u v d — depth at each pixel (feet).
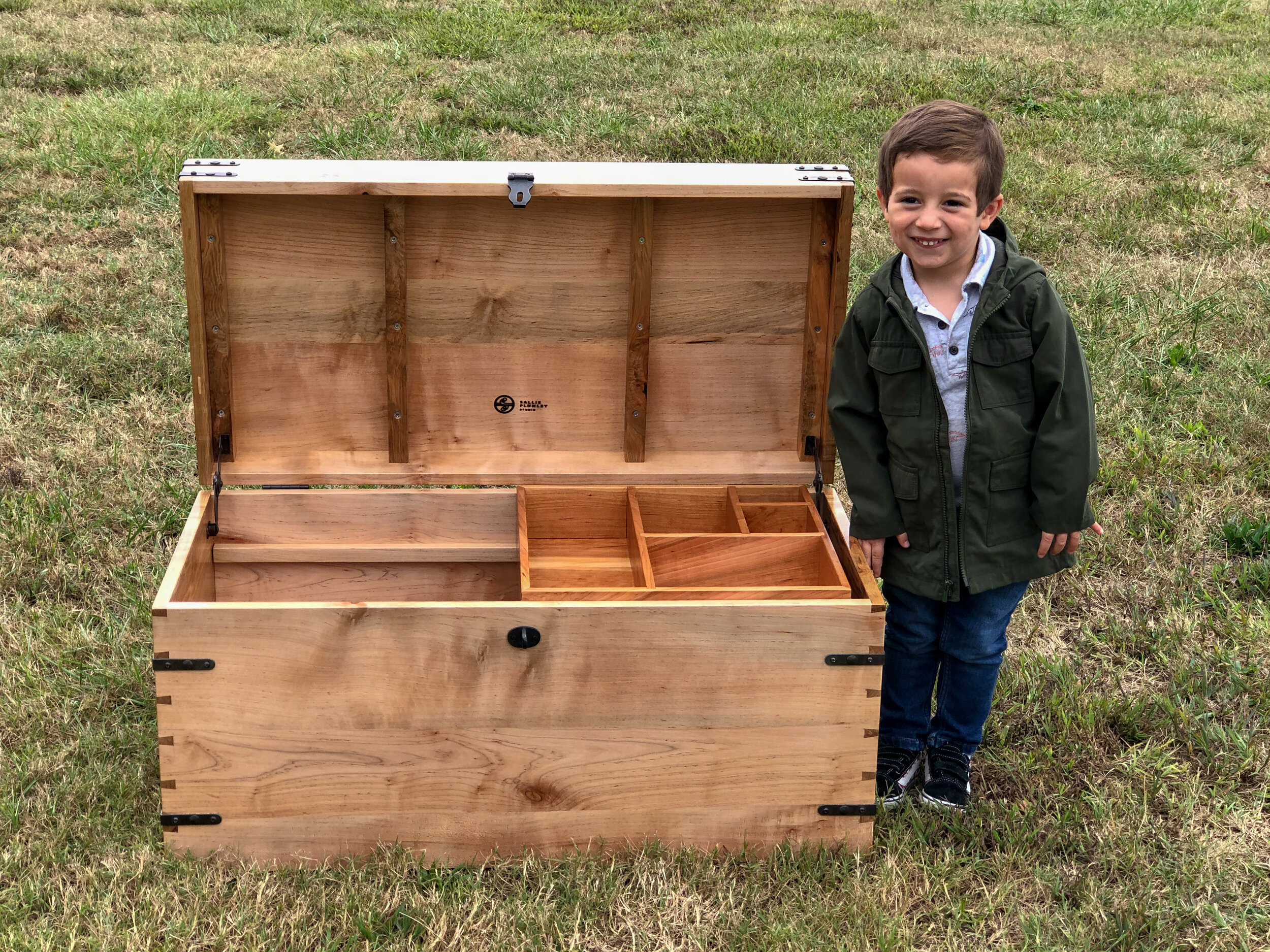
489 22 35.63
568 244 10.15
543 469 10.72
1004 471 9.08
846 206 9.86
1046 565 9.48
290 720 8.91
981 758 10.89
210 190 9.41
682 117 28.30
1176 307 19.71
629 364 10.44
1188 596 13.20
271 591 11.12
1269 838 9.92
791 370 10.70
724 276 10.34
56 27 32.99
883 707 10.44
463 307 10.30
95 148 24.99
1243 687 11.70
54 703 11.07
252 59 31.19
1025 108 30.17
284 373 10.33
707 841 9.53
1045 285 8.82
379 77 30.19
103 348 17.87
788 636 8.98
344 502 11.06
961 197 8.51
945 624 9.96
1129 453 15.71
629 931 8.85
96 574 13.08
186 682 8.76
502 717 9.02
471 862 9.41
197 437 10.25
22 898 8.87
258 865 9.20
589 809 9.34
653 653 8.93
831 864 9.42
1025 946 8.77
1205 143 27.86
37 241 21.45
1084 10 40.04
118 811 9.77
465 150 25.95
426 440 10.68
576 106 28.99
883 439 9.43
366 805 9.20
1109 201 24.49
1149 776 10.53
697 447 10.90
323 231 9.90
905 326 8.95
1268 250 22.29
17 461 15.08
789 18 37.60
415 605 8.71
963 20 38.47
